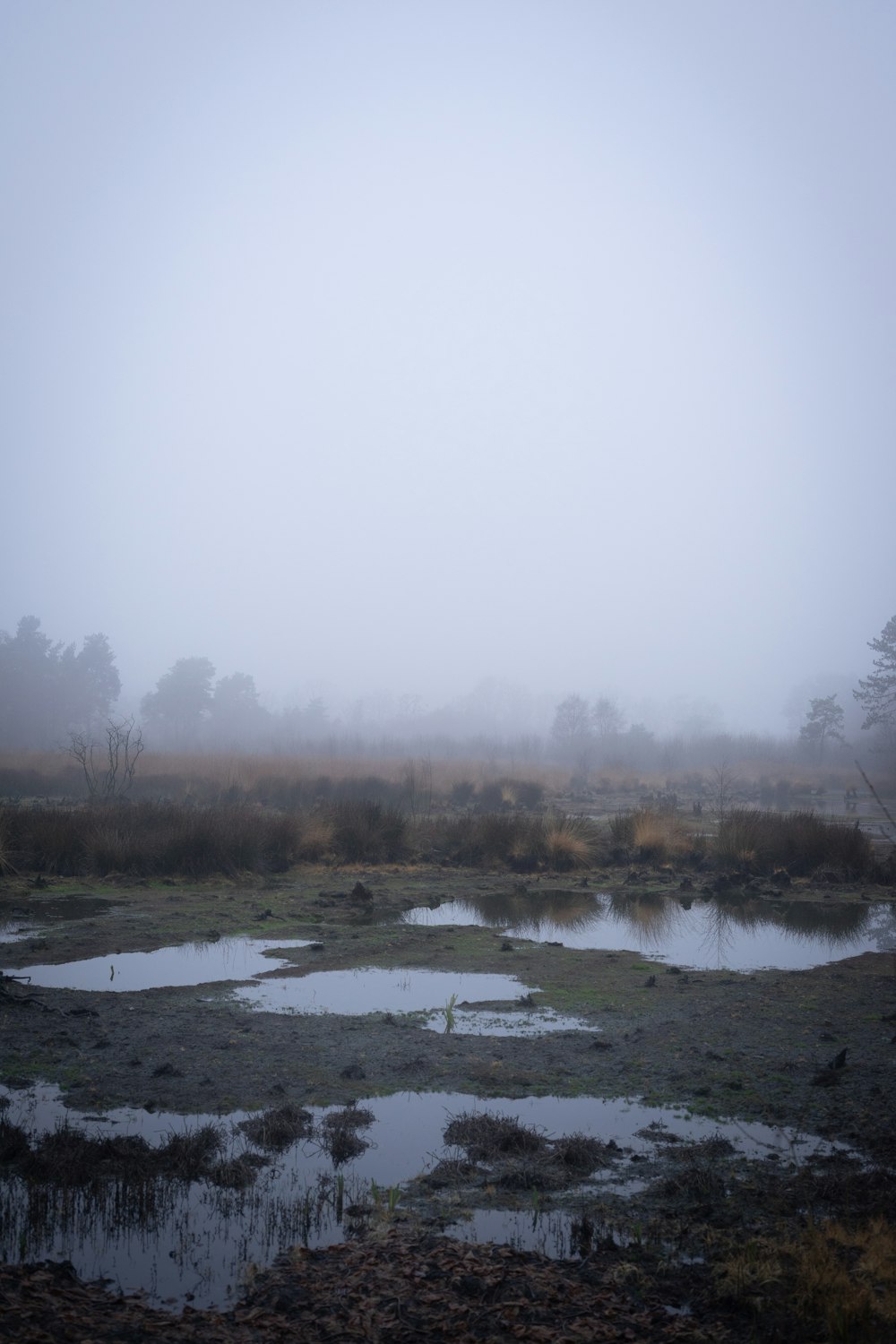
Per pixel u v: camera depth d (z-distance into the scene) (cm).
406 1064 808
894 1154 636
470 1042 866
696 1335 443
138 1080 766
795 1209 568
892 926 1490
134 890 1683
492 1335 442
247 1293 486
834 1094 747
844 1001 1017
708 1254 523
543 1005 996
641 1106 729
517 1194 593
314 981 1085
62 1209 573
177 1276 506
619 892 1786
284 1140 663
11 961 1157
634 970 1159
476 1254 514
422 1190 596
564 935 1396
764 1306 464
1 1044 838
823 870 1941
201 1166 617
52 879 1769
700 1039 881
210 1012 949
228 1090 747
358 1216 566
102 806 2359
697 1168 609
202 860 1834
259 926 1390
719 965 1207
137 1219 561
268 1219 563
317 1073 786
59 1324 430
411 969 1153
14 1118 691
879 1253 500
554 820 2231
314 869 1966
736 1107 723
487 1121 680
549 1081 774
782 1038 887
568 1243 537
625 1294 482
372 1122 696
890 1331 440
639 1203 579
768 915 1577
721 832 2127
